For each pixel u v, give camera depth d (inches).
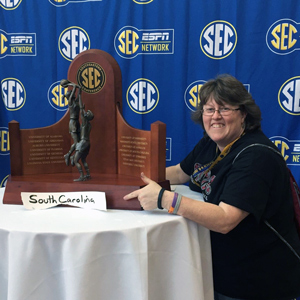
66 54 59.9
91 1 57.9
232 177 33.5
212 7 55.4
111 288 29.2
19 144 42.4
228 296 37.3
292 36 54.2
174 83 58.3
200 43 56.6
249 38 55.2
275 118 56.4
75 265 27.6
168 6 56.4
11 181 38.7
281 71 55.2
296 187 38.8
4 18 60.3
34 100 61.6
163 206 32.4
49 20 59.3
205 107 37.9
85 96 44.4
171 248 31.9
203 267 34.9
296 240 37.7
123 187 36.1
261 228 35.5
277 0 53.8
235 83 36.7
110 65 43.1
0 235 28.8
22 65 60.9
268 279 36.0
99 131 44.6
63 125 45.0
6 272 29.3
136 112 59.8
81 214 33.3
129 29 57.7
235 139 38.4
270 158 33.9
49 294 28.6
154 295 31.5
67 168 45.8
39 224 29.9
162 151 38.4
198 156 45.2
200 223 31.6
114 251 28.9
